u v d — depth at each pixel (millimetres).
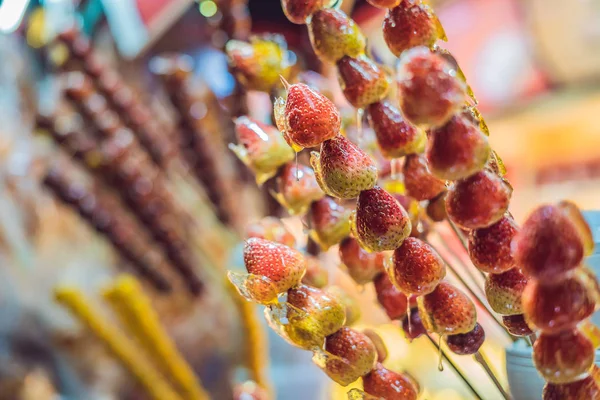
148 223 1073
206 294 1164
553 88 1324
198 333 1150
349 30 450
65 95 1044
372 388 466
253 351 904
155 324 969
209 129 1073
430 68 378
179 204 1202
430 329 447
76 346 1228
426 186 476
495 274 429
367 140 598
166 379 986
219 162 1080
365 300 849
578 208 367
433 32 417
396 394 462
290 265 449
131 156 1064
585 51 1252
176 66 1000
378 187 431
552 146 1345
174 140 1167
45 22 1509
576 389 384
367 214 425
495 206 398
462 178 401
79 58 1065
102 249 1357
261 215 1044
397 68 387
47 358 1223
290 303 454
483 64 1391
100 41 1593
